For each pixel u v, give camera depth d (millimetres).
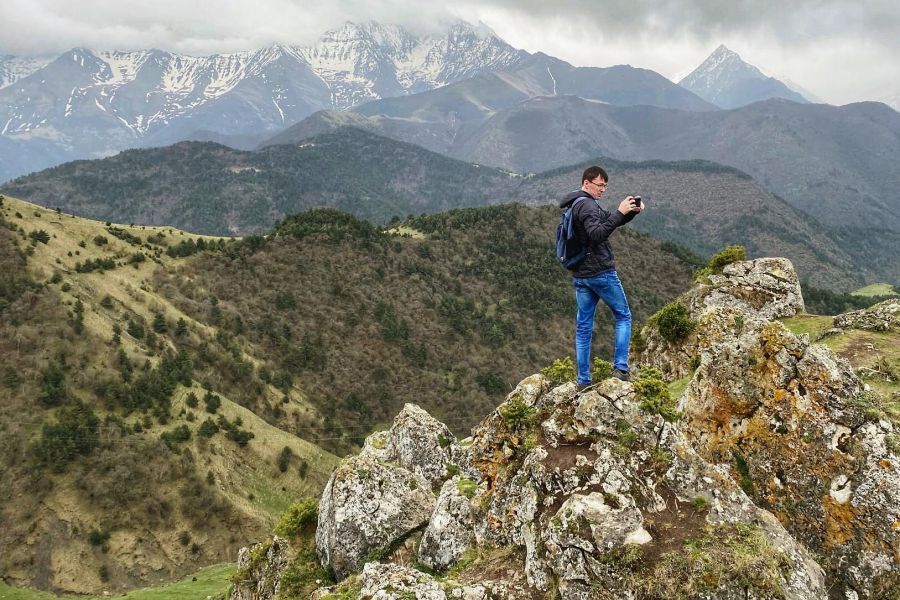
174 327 149875
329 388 154375
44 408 116625
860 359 22391
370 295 179125
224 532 112750
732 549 9531
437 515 15922
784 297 31297
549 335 178000
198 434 122812
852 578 11141
